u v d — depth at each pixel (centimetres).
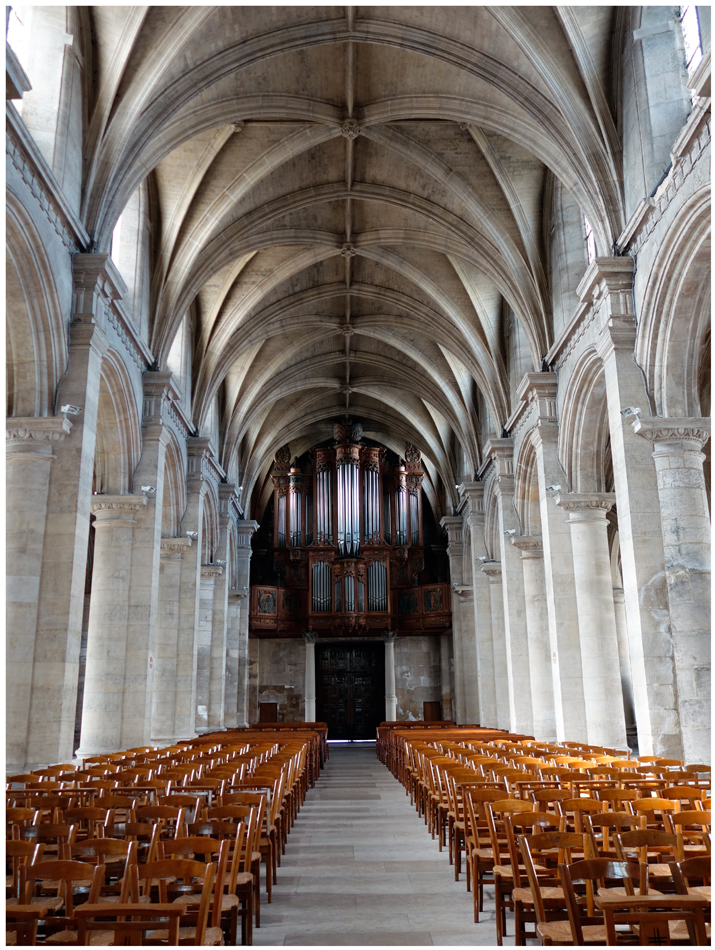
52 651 1296
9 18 1353
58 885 598
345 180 2180
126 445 1869
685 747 1256
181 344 2398
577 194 1598
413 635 4081
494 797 749
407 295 2750
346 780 2059
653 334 1391
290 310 2738
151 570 1827
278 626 3941
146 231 1994
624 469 1390
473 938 625
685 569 1312
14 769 1231
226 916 602
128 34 1460
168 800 738
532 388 2002
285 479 4169
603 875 457
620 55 1501
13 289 1280
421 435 3794
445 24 1575
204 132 1898
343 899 756
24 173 1209
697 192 1164
